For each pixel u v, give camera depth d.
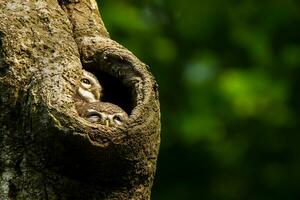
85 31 5.85
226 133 14.25
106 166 5.32
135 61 5.61
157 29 14.39
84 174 5.32
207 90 14.22
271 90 14.32
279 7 14.66
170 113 14.15
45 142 5.28
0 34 5.51
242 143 14.29
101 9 13.86
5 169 5.35
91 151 5.26
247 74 14.27
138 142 5.34
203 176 14.00
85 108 5.39
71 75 5.50
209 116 14.15
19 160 5.34
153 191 13.89
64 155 5.28
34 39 5.55
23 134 5.34
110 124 5.34
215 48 14.78
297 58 14.73
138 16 14.10
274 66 14.55
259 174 14.20
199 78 14.32
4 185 5.35
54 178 5.31
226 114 14.20
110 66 5.64
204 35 14.71
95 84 5.58
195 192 13.94
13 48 5.49
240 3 14.77
